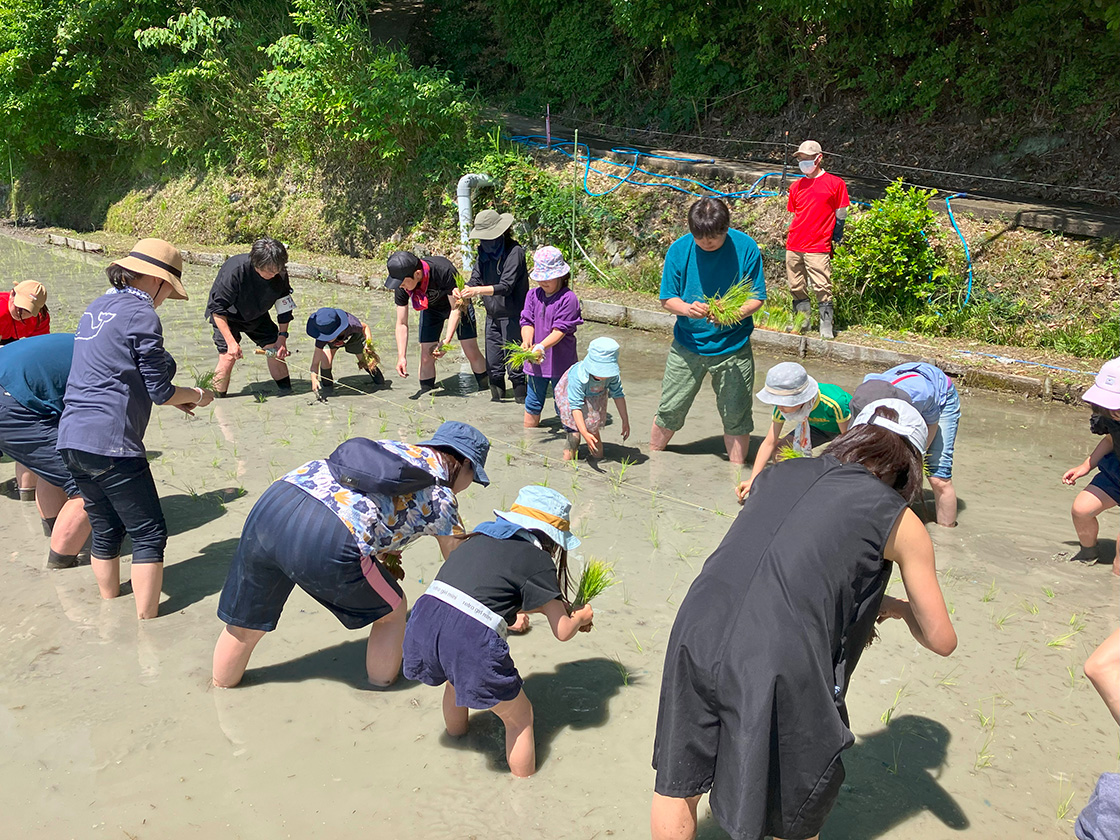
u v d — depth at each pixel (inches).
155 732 155.5
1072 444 286.4
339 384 356.2
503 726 158.2
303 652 181.3
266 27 743.7
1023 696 162.9
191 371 370.6
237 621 160.9
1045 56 482.0
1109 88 462.3
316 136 666.8
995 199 450.9
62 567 215.6
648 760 148.3
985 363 349.7
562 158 574.9
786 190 479.2
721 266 256.5
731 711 104.2
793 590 106.3
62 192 883.4
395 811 137.1
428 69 621.3
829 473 114.8
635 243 512.1
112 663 175.9
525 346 290.8
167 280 193.6
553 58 725.3
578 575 204.1
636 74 685.3
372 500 152.3
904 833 131.3
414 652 143.3
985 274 403.9
